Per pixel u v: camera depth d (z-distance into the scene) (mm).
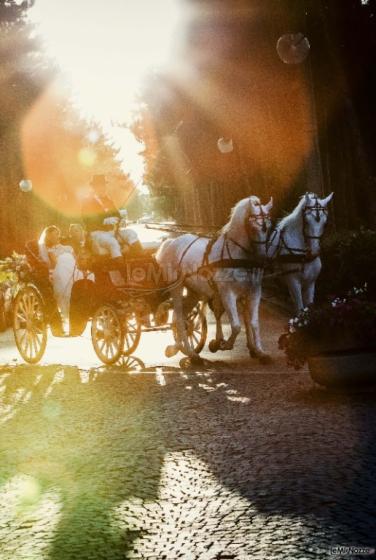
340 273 16984
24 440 8016
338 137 32688
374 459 6531
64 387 10906
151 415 8805
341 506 5465
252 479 6219
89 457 7207
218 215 49375
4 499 6113
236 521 5320
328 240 18359
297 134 27172
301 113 24016
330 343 9305
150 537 5145
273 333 16375
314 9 29266
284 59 13570
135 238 13172
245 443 7328
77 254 14070
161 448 7352
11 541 5219
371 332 9148
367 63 31234
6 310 21250
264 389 9891
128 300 12930
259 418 8297
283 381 10359
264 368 11719
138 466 6805
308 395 9297
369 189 31516
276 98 28000
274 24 27844
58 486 6383
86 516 5621
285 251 13219
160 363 13094
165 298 13227
